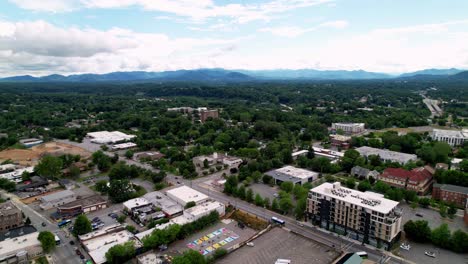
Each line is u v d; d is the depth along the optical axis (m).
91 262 151.75
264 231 181.00
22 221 196.38
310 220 197.38
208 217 192.75
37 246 162.00
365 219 169.38
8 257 148.38
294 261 152.00
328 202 184.50
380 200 178.75
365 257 155.75
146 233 174.25
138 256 156.38
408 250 163.12
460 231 162.50
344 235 179.62
